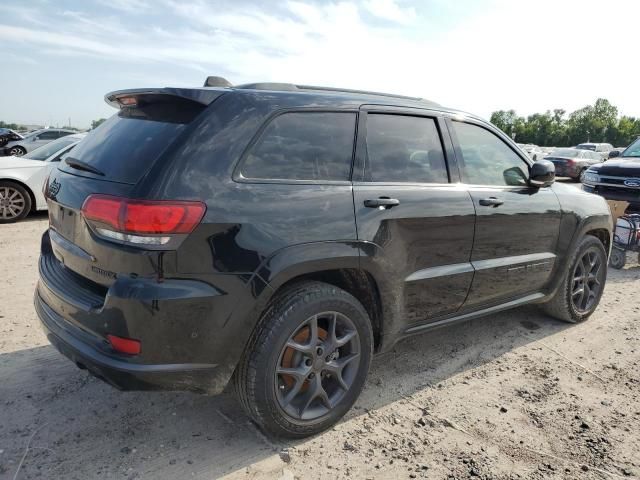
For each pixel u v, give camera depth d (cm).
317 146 279
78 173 270
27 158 916
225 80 305
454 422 302
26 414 291
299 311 261
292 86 300
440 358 389
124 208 224
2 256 607
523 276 394
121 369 229
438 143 343
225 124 248
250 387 256
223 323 239
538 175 389
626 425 305
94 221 238
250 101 260
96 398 311
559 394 340
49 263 300
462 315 364
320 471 255
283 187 258
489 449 277
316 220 263
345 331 288
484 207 351
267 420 262
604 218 466
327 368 281
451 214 328
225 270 236
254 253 242
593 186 845
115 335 230
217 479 246
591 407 324
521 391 342
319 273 283
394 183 307
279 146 264
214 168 239
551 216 408
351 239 275
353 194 283
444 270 332
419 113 335
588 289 473
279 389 265
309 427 277
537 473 259
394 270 300
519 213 377
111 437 275
